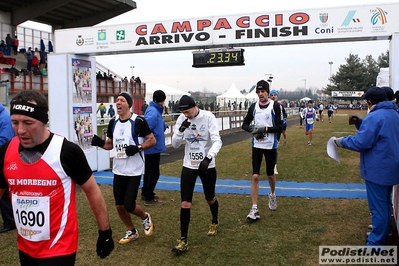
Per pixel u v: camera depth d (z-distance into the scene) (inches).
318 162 417.7
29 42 1200.2
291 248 172.2
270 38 294.4
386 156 153.3
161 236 191.5
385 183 154.1
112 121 181.6
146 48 330.6
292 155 477.7
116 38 339.9
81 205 247.4
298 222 209.2
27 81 978.7
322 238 184.1
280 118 212.4
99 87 1120.8
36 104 84.3
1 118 191.8
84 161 92.0
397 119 157.5
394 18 265.3
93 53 352.2
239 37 302.5
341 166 391.2
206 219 217.8
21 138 84.9
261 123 214.8
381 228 158.4
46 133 88.8
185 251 170.2
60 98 346.9
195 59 320.2
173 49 331.9
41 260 88.2
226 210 235.0
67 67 343.6
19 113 82.9
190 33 315.6
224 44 308.3
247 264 156.3
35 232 88.1
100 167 379.6
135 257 166.4
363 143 154.6
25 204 88.1
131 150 168.2
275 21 291.9
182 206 171.3
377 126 153.3
